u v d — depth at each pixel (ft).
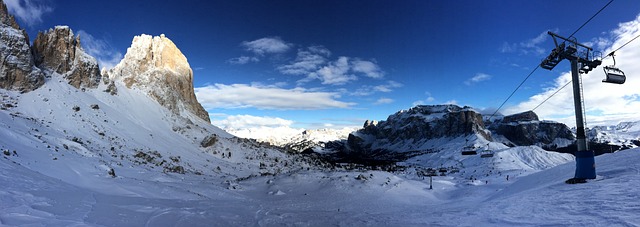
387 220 81.66
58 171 92.38
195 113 436.35
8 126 126.62
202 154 275.80
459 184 280.51
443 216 79.87
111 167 129.18
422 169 653.71
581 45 106.52
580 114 99.86
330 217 90.84
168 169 180.86
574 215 55.11
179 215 69.56
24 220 41.70
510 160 623.77
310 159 423.23
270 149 376.07
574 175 103.81
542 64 119.03
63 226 43.04
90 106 230.89
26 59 201.87
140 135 241.14
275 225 76.54
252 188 179.22
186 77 462.60
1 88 183.83
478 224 63.72
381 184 201.16
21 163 83.71
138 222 57.62
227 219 76.28
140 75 376.27
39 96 198.08
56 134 157.99
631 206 52.85
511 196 100.37
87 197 69.15
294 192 174.19
